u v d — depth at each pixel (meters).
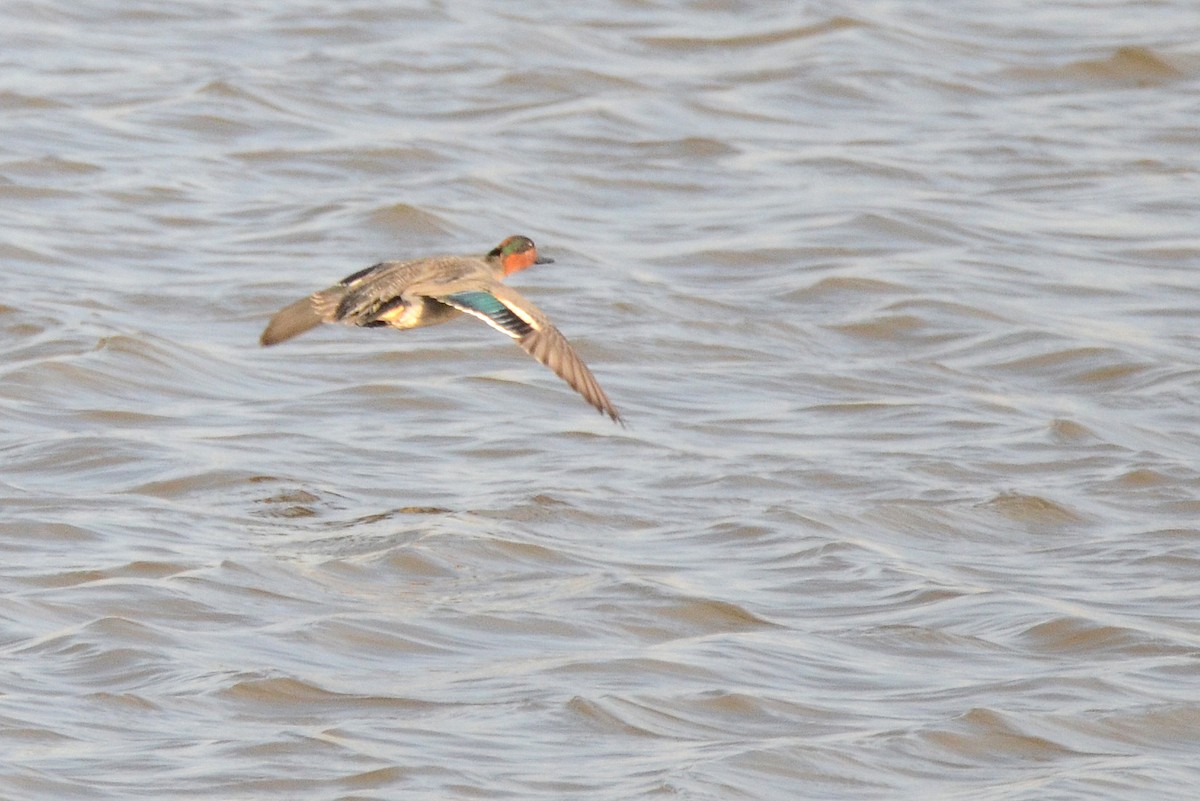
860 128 28.92
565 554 15.21
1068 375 20.47
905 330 21.62
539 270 23.06
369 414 18.64
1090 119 29.59
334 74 29.62
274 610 13.93
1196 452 18.42
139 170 25.72
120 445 17.39
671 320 21.58
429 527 15.53
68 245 23.16
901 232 24.64
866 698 13.00
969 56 31.95
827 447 18.20
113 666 12.84
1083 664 13.63
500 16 32.44
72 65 29.47
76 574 14.39
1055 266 23.67
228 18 31.88
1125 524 16.53
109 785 11.26
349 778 11.45
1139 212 25.69
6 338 20.20
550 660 13.29
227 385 19.27
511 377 19.66
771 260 23.75
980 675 13.44
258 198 25.17
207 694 12.51
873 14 33.38
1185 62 31.66
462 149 27.11
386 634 13.61
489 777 11.56
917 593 14.77
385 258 23.42
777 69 30.94
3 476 16.67
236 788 11.29
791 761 11.97
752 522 16.05
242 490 16.50
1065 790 11.81
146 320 21.03
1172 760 12.37
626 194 26.03
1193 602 14.80
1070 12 34.25
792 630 14.07
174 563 14.67
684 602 14.32
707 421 18.80
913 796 11.72
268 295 21.86
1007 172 27.12
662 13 33.12
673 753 12.00
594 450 17.81
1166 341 21.36
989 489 17.14
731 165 27.14
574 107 28.91
